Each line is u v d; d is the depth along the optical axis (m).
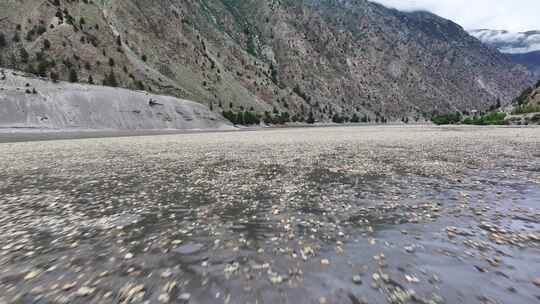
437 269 6.96
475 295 5.89
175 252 8.21
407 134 68.62
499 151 30.11
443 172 19.38
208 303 5.81
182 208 12.41
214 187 16.28
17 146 48.41
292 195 14.27
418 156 27.45
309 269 7.11
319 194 14.38
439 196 13.57
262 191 15.21
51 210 12.28
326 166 22.81
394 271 6.90
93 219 11.11
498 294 5.91
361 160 25.64
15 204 13.23
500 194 13.73
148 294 6.15
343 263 7.36
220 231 9.77
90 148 41.94
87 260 7.79
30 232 9.84
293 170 21.34
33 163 26.59
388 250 8.05
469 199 12.94
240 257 7.84
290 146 41.03
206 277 6.82
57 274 7.07
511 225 9.77
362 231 9.52
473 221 10.21
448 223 10.07
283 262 7.51
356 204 12.56
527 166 21.19
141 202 13.39
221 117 167.75
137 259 7.82
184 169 22.45
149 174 20.47
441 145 37.66
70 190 15.92
